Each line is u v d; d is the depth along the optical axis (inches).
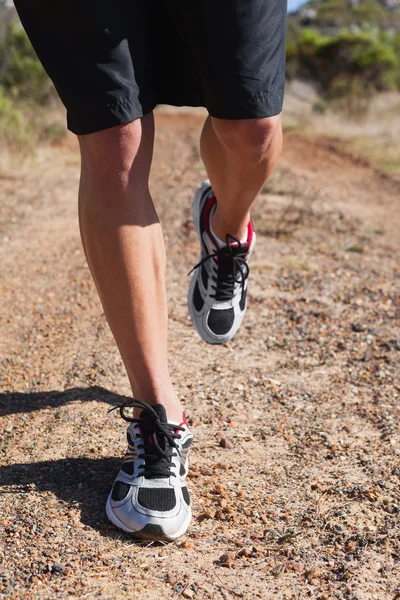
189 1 56.7
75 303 126.5
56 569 54.7
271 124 60.7
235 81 58.1
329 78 788.0
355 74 765.3
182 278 140.3
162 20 62.6
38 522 60.7
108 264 60.9
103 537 59.3
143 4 58.1
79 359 100.1
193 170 275.1
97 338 108.8
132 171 59.9
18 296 129.6
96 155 59.6
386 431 81.9
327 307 127.3
